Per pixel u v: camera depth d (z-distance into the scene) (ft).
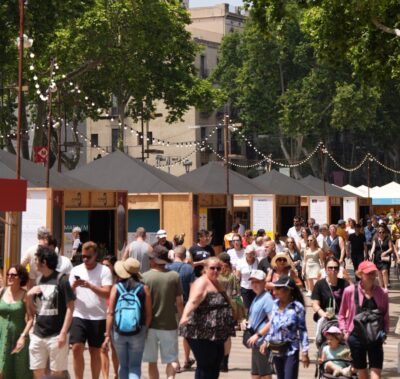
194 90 363.56
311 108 484.33
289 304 71.15
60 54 329.52
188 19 359.05
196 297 69.31
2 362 72.69
